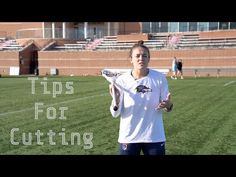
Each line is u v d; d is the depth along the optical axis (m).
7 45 46.91
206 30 38.69
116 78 4.34
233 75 34.78
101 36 44.84
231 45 35.88
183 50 36.72
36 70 42.91
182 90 19.84
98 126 9.91
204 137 8.44
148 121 4.30
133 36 41.16
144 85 4.26
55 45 44.84
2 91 20.19
